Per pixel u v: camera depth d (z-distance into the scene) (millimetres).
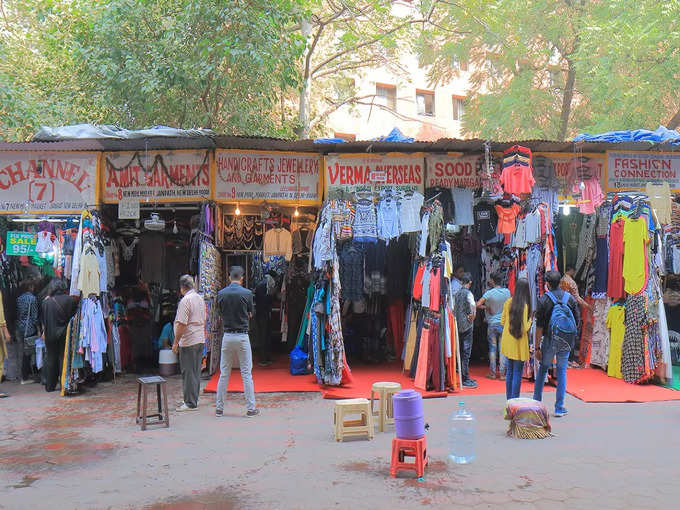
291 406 7996
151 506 4543
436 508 4418
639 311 9188
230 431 6727
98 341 9289
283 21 14719
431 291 8898
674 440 6176
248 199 9953
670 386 8938
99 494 4801
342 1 19062
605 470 5227
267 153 9992
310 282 10859
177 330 7773
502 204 10141
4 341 9406
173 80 14500
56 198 9805
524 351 7289
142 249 11266
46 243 9695
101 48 14797
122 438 6477
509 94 22562
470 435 6020
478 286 11398
